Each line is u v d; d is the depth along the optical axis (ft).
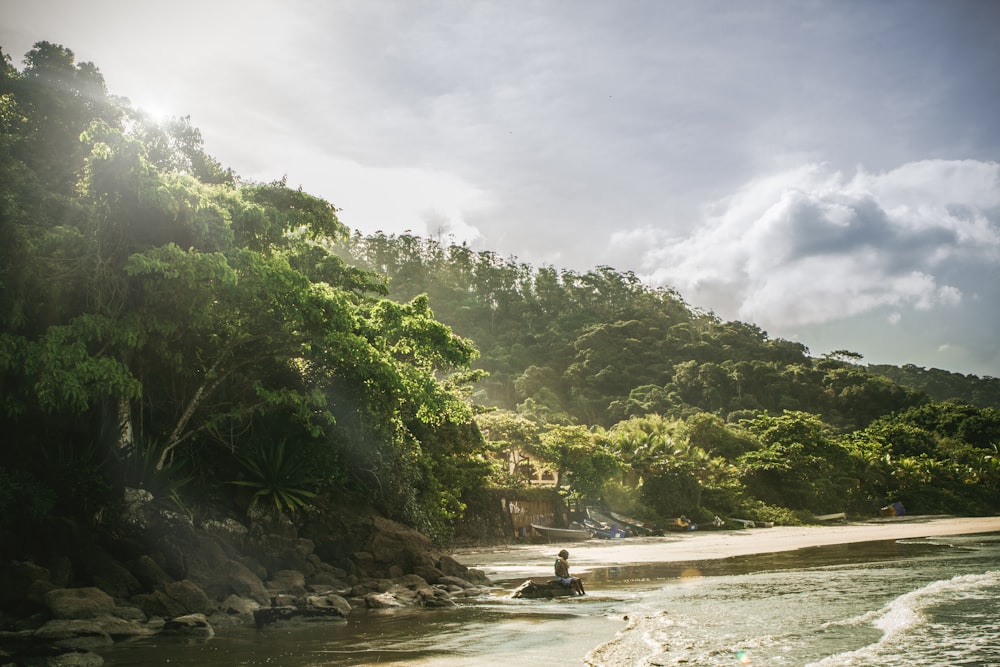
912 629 41.57
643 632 41.98
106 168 57.21
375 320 79.56
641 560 101.30
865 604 52.16
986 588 58.44
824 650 36.29
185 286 58.95
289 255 82.43
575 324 587.68
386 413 83.66
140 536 59.41
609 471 177.58
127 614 47.88
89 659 35.96
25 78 71.31
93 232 58.70
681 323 597.52
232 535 66.69
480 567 95.40
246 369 73.67
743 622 45.16
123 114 77.56
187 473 71.56
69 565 52.47
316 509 75.56
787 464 250.78
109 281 58.59
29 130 69.46
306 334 69.46
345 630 45.83
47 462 58.95
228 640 42.65
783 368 507.30
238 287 62.34
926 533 158.61
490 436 169.58
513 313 617.62
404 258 609.42
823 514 254.88
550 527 160.86
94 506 58.95
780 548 119.14
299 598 55.21
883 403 457.27
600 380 480.23
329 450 77.61
